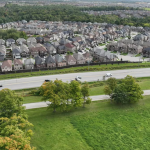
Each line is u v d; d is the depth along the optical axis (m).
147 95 102.94
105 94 95.25
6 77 124.50
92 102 96.31
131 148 66.56
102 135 72.44
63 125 77.81
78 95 87.25
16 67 146.38
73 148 65.81
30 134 61.50
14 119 62.75
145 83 117.69
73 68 145.50
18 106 75.19
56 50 198.12
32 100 97.44
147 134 73.38
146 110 89.25
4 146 47.84
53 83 88.31
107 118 82.81
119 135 72.62
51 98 81.25
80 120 81.31
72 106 92.38
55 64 151.75
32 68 148.00
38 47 183.12
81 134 72.88
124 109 90.06
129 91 93.44
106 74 128.25
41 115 84.56
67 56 161.38
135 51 196.88
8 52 193.38
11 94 75.62
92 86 113.50
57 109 89.81
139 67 147.38
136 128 76.56
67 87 87.00
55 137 70.69
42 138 69.94
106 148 66.38
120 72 135.75
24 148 49.00
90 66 150.00
